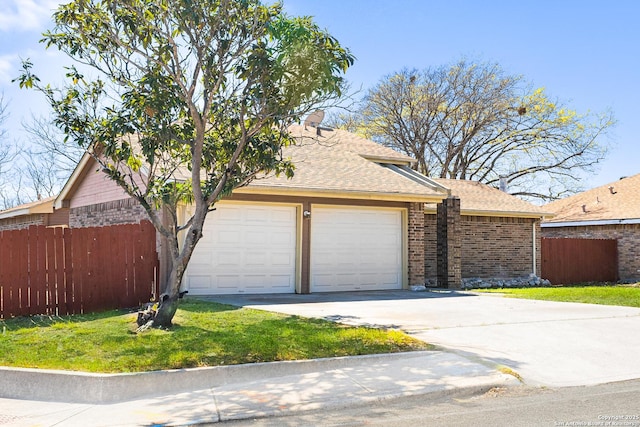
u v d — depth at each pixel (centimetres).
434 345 815
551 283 2194
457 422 530
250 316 1005
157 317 881
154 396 632
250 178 966
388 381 661
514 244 2102
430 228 1978
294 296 1421
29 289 1054
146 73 912
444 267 1805
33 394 638
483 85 3566
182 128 952
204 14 880
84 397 625
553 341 859
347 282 1581
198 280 1381
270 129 962
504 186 2623
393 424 530
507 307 1212
